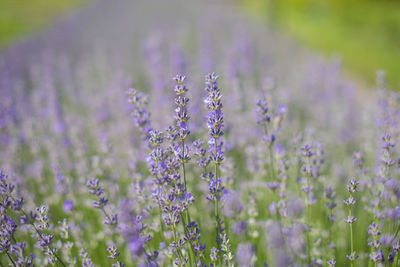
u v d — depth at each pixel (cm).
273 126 80
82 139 107
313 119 126
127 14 502
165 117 95
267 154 83
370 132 96
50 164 97
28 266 67
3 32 431
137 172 79
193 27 358
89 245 78
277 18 421
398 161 71
